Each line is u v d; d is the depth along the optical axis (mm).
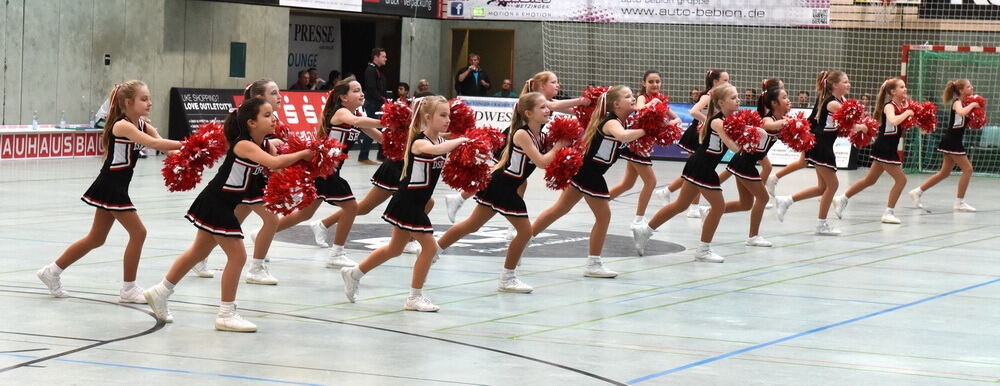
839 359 6684
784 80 26328
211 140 7230
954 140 15633
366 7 25438
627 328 7508
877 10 23078
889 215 14148
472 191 8117
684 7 24016
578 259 10703
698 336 7289
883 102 13938
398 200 7980
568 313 8023
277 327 7289
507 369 6242
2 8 19328
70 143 20875
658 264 10484
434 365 6305
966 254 11477
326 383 5836
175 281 7293
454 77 29641
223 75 23719
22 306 7742
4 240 10750
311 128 23938
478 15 26703
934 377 6273
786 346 7027
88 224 12062
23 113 19906
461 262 10359
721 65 26844
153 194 15438
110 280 8844
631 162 12383
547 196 16734
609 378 6074
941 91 23406
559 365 6375
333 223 10883
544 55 28422
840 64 25531
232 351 6539
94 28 21047
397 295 8625
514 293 8828
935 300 8812
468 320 7703
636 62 27656
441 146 7812
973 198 17688
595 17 24984
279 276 9328
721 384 6012
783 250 11570
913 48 22000
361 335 7109
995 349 7059
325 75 27859
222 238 7098
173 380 5812
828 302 8648
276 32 24984
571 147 8695
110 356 6332
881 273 10164
